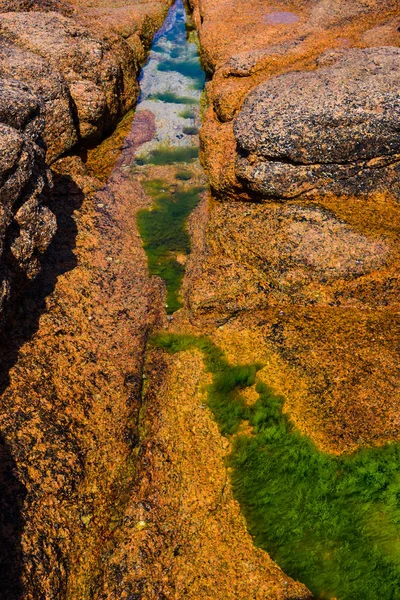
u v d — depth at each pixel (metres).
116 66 18.92
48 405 10.19
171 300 13.23
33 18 18.09
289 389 10.31
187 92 21.44
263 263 12.39
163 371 11.55
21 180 10.89
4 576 7.85
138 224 15.41
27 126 12.38
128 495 9.64
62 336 11.58
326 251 11.98
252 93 14.80
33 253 11.46
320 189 13.45
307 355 10.75
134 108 20.36
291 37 18.97
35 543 8.41
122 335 12.15
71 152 16.92
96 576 8.64
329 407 9.80
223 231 13.33
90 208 15.23
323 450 9.27
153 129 19.19
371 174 13.30
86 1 24.33
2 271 10.12
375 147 12.98
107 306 12.64
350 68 14.38
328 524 8.56
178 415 10.61
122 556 8.66
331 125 12.98
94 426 10.34
